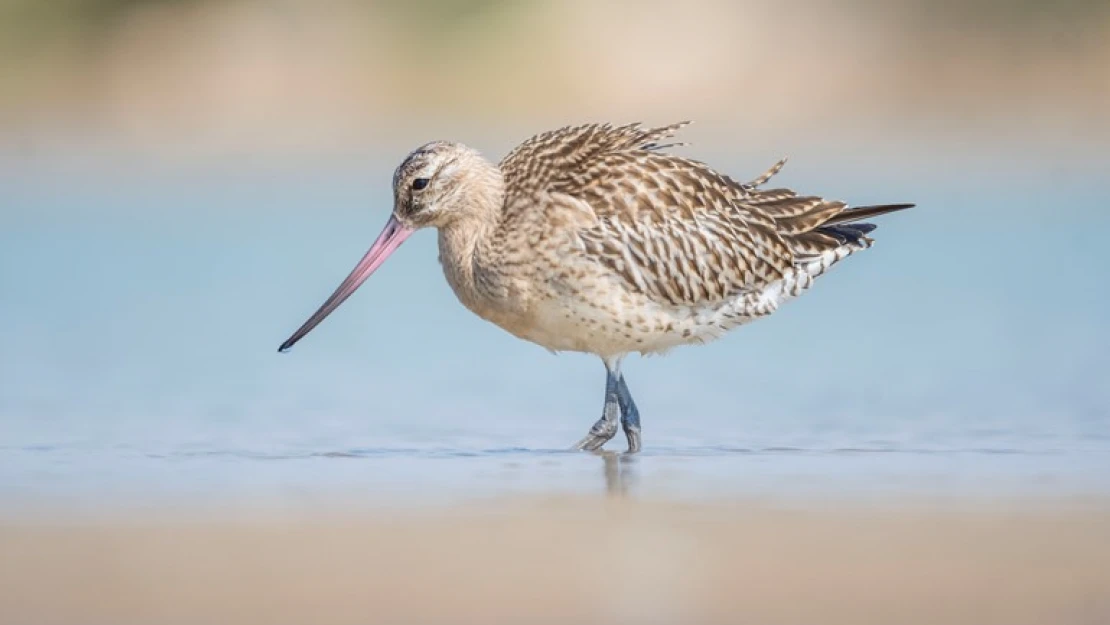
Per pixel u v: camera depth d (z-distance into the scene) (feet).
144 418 48.06
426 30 128.88
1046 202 90.94
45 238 85.15
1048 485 36.60
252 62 128.47
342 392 52.60
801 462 40.45
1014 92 128.16
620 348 45.52
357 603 26.53
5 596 27.07
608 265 44.11
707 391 52.85
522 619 25.58
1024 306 65.10
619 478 38.11
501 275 44.70
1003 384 52.44
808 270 47.55
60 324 63.93
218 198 99.96
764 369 56.03
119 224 89.71
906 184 99.35
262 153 118.21
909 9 130.62
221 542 31.01
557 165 44.83
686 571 28.48
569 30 128.67
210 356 58.39
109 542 31.09
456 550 30.12
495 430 47.03
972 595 26.86
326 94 128.16
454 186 44.98
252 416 48.57
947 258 75.41
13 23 126.52
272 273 74.43
